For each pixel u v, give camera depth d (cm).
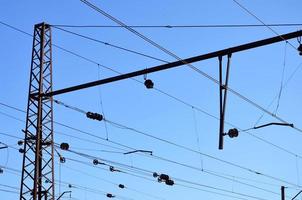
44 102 2995
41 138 2950
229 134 2120
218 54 1955
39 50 3114
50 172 2955
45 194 2897
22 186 2864
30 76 3059
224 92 1897
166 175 3475
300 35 1786
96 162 3231
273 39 1852
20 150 2991
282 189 4728
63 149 2991
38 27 3180
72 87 2588
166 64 2095
